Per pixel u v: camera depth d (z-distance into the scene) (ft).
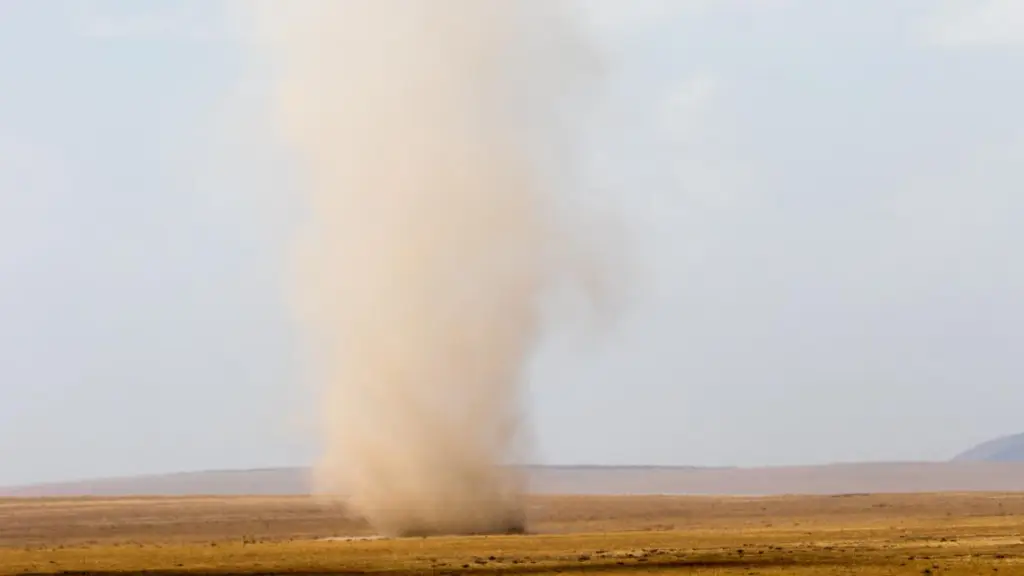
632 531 351.05
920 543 271.90
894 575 211.20
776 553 249.14
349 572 231.09
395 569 233.55
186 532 396.98
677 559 240.53
